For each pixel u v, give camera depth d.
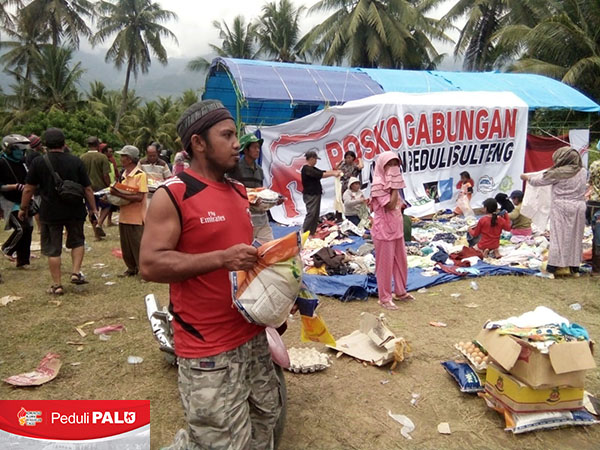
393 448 3.20
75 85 36.94
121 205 6.74
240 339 2.23
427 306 5.86
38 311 5.59
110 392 3.85
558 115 17.95
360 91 12.47
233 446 2.21
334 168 11.25
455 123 12.07
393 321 5.36
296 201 11.08
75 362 4.36
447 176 12.18
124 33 37.38
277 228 10.39
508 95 12.91
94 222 9.52
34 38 36.03
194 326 2.19
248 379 2.34
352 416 3.54
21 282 6.68
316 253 7.16
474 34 28.89
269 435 2.53
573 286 6.63
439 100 12.02
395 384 3.98
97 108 34.47
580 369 3.17
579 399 3.39
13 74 34.50
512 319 3.60
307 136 11.07
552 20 20.56
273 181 10.91
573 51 21.27
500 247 8.36
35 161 5.78
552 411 3.36
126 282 6.74
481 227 7.85
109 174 9.59
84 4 37.50
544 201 9.43
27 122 30.31
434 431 3.38
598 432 3.37
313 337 2.85
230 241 2.19
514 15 26.23
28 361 4.37
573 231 6.88
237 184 2.40
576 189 6.84
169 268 2.01
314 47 31.75
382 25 27.03
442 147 12.03
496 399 3.52
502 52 25.47
